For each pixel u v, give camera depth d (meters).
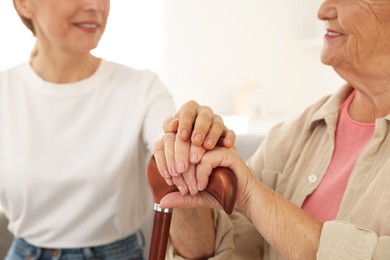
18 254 1.30
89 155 1.25
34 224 1.28
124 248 1.29
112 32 2.96
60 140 1.26
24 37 2.75
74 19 1.17
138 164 1.30
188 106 0.77
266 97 3.42
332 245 0.71
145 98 1.27
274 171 1.03
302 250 0.74
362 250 0.70
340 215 0.87
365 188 0.86
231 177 0.70
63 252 1.27
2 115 1.28
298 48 3.49
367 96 0.93
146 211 1.35
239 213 1.03
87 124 1.26
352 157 0.93
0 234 1.45
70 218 1.25
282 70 3.47
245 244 1.01
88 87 1.27
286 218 0.75
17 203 1.27
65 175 1.23
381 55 0.88
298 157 1.01
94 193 1.24
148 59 3.05
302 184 0.97
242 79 3.37
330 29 0.91
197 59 3.21
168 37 3.11
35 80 1.27
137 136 1.26
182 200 0.74
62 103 1.26
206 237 0.92
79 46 1.20
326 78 3.45
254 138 1.47
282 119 3.24
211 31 3.22
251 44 3.35
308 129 1.01
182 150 0.72
